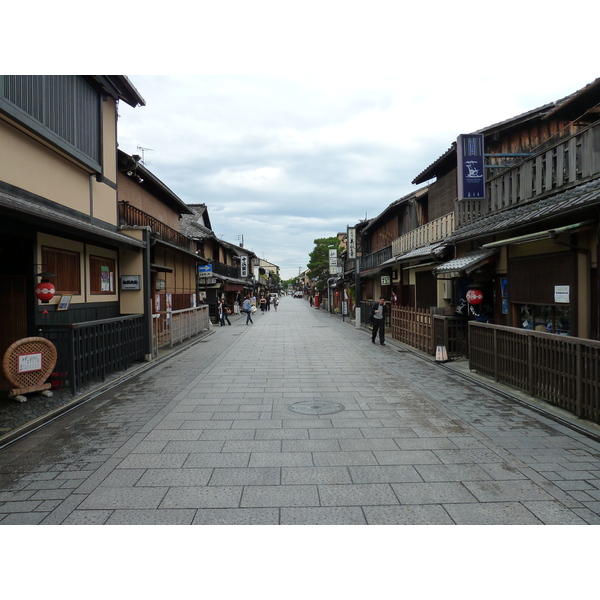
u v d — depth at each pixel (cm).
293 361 1161
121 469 445
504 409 664
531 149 1249
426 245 1566
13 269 760
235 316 3650
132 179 1695
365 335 1891
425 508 360
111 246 1092
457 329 1145
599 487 395
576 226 662
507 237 974
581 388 588
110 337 920
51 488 402
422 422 600
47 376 710
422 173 1619
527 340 728
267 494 387
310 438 537
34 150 759
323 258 5419
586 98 938
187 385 858
